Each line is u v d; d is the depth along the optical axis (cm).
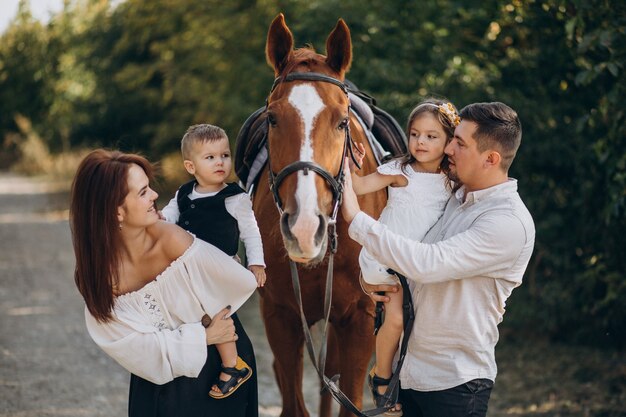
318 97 279
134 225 255
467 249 242
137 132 1838
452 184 282
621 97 469
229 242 289
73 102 1970
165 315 262
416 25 701
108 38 1802
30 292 869
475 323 251
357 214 259
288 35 306
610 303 567
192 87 1408
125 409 486
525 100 594
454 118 275
